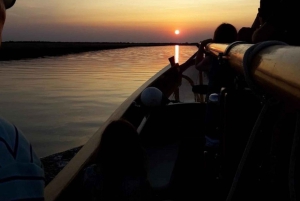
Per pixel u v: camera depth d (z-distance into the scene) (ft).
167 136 16.39
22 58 242.58
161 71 29.17
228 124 7.05
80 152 10.94
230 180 7.19
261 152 6.35
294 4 6.54
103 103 52.21
